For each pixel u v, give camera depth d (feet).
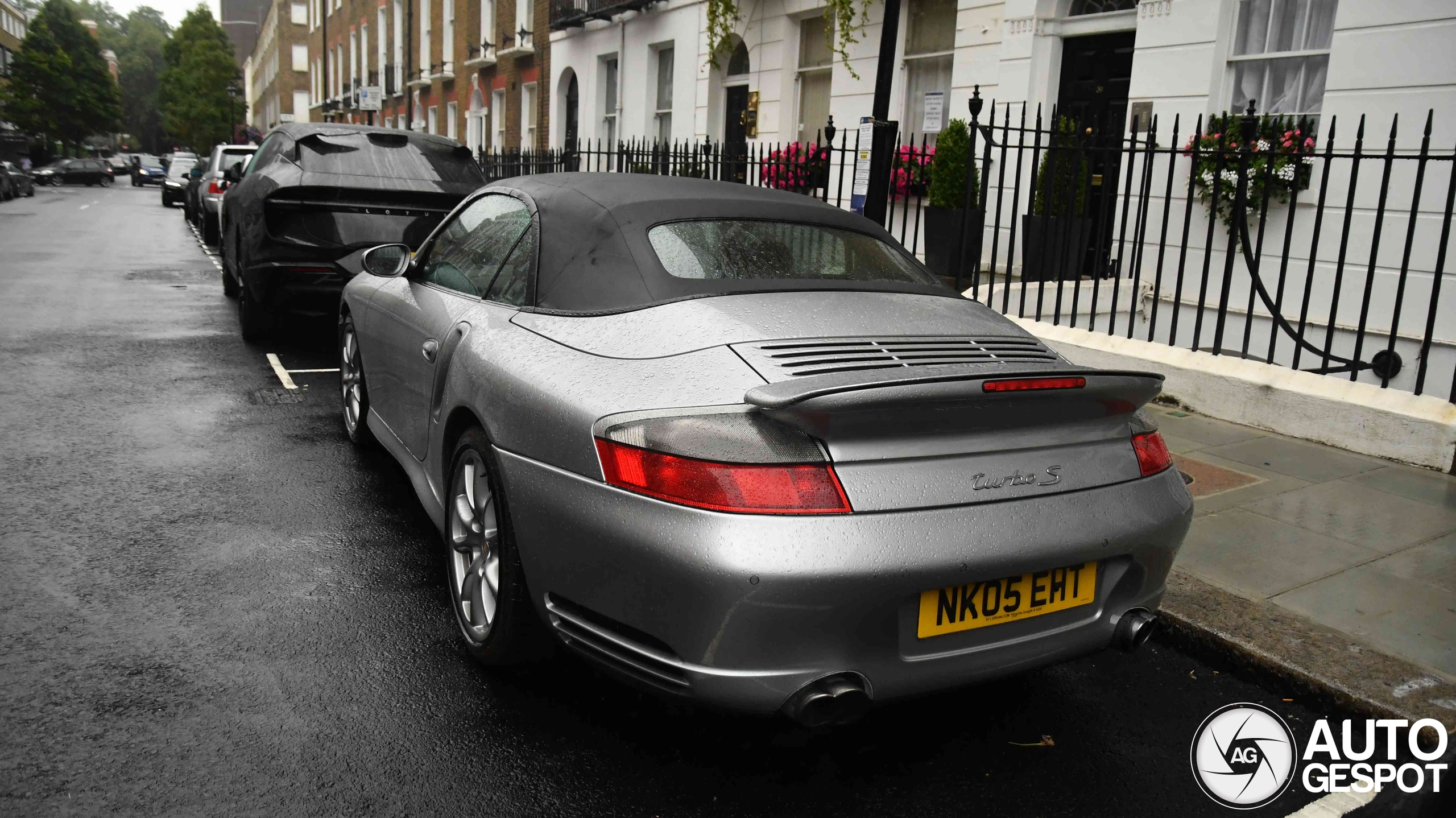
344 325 18.12
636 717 9.48
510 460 9.06
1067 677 10.75
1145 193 21.24
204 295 37.55
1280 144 24.17
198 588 11.85
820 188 41.06
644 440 7.77
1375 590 12.34
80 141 269.44
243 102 295.69
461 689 9.83
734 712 7.59
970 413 7.85
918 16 36.78
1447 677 10.17
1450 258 22.13
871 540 7.37
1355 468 17.19
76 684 9.52
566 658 10.55
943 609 7.80
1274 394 19.17
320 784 8.17
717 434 7.59
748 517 7.29
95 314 32.01
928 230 29.22
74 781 8.01
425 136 26.84
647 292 9.68
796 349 8.61
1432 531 14.34
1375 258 17.85
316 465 16.87
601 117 61.82
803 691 7.47
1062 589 8.37
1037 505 8.06
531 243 11.15
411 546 13.52
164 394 21.48
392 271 14.40
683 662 7.61
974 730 9.60
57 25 262.06
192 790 7.98
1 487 15.07
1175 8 26.96
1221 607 11.60
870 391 7.29
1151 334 21.54
